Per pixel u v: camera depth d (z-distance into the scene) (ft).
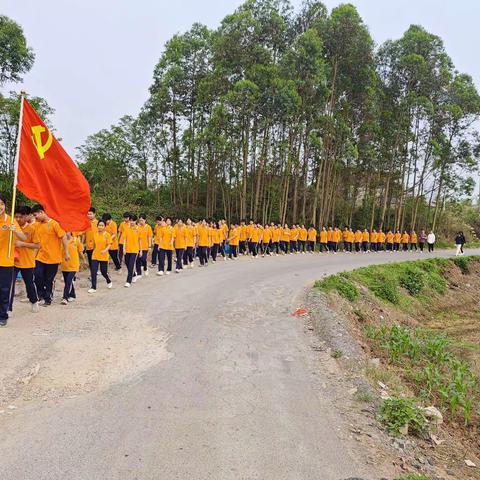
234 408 15.97
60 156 26.58
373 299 47.42
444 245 134.72
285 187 95.20
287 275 48.75
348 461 13.12
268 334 25.73
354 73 95.20
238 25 82.84
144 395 16.58
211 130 82.53
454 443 17.16
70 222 27.14
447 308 62.13
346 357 22.53
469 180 123.03
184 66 97.25
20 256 25.96
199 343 23.12
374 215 128.98
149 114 99.96
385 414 16.51
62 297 31.14
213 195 107.45
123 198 91.61
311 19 96.58
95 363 19.38
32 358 19.31
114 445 13.03
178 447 13.10
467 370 28.07
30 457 12.25
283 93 79.51
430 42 109.91
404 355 29.30
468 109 115.24
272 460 12.78
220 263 59.11
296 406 16.56
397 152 117.80
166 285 38.96
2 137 66.13
